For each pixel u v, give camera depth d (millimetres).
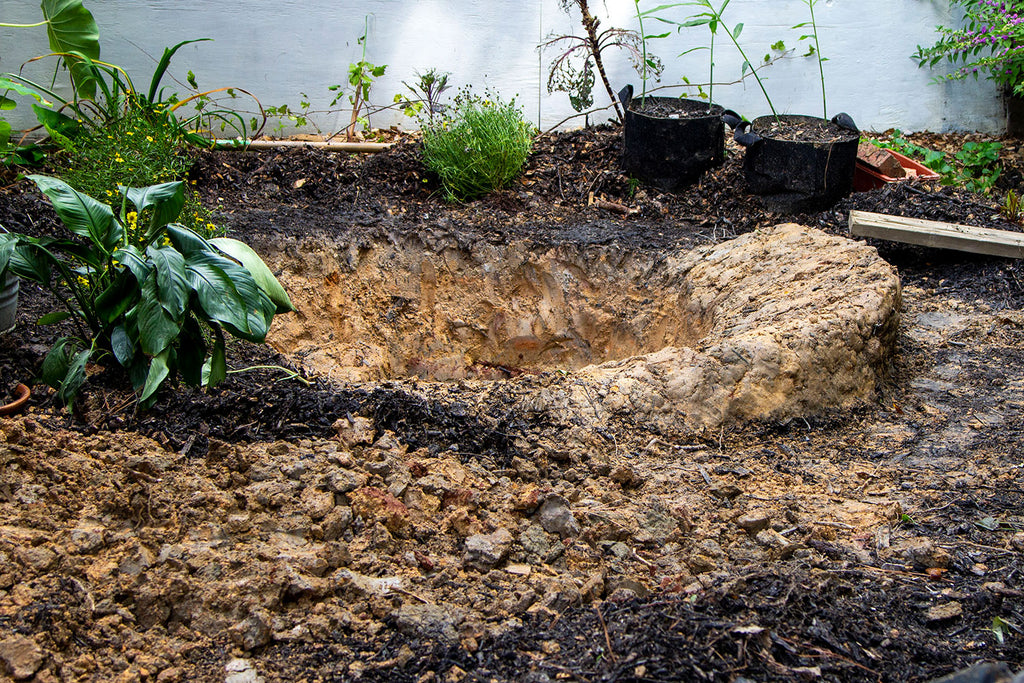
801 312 4637
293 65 8719
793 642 2639
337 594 2969
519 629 2830
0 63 8281
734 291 5352
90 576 2906
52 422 3875
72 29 7188
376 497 3369
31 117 8414
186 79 8641
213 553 3008
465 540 3275
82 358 3930
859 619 2762
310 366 4969
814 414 4234
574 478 3691
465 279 6582
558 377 4445
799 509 3467
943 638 2699
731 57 8969
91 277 4207
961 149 8875
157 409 3963
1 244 3842
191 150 7488
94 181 5820
